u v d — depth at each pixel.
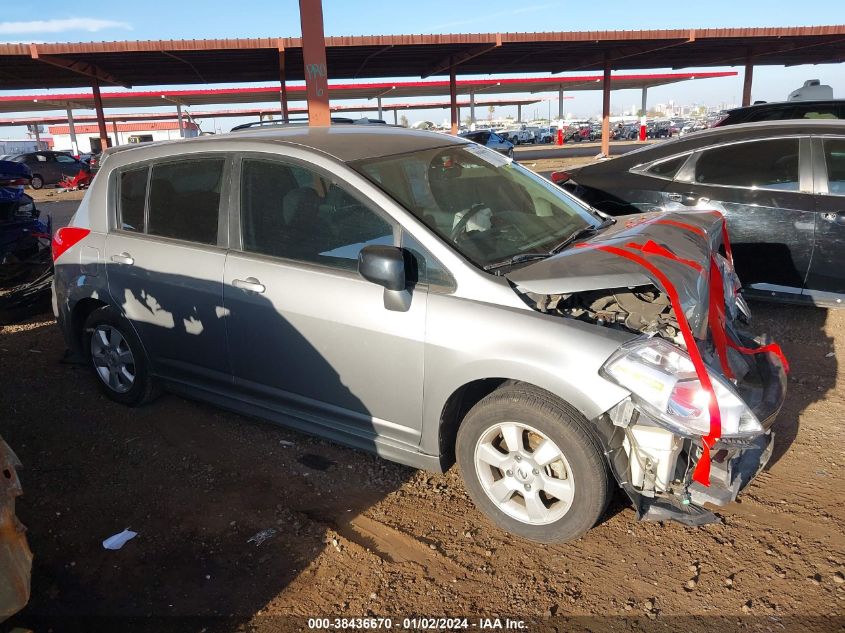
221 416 4.42
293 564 3.01
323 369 3.48
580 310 3.08
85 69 23.98
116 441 4.13
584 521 2.88
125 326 4.31
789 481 3.48
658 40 24.28
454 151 3.93
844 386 4.54
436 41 22.14
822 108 8.95
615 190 6.38
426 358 3.10
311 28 12.13
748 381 3.23
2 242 7.28
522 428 2.95
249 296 3.63
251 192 3.71
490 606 2.72
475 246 3.25
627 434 2.78
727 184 5.84
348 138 3.81
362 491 3.55
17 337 6.16
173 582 2.92
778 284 5.67
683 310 2.76
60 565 3.04
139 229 4.23
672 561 2.93
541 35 22.89
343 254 3.39
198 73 27.02
